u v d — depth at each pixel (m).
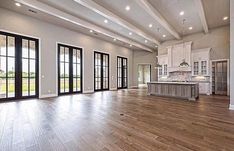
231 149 1.99
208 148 2.02
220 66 7.93
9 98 5.71
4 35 5.52
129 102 5.60
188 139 2.31
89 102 5.56
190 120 3.31
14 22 5.69
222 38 7.82
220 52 7.87
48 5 5.21
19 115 3.66
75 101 5.77
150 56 13.05
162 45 10.44
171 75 9.76
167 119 3.38
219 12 5.92
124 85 12.15
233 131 2.64
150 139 2.31
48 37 6.84
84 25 6.61
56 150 1.96
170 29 7.29
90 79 9.09
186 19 6.58
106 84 10.41
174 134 2.51
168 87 7.08
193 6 5.35
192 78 8.67
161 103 5.41
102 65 10.05
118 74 11.54
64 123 3.07
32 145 2.09
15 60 5.85
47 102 5.50
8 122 3.11
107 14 5.50
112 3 5.09
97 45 9.53
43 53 6.65
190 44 8.52
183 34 8.99
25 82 6.16
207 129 2.75
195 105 5.03
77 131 2.64
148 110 4.28
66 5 5.27
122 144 2.13
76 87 8.33
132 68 13.02
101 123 3.08
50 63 6.94
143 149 1.99
